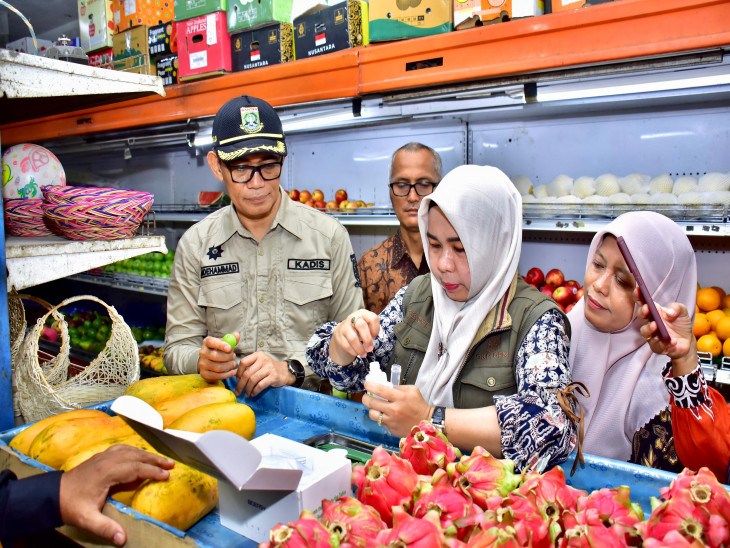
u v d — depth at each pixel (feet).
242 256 6.83
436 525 2.15
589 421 4.63
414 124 10.78
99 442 3.64
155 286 12.78
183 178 15.46
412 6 7.86
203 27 10.06
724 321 7.57
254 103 5.94
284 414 4.93
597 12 6.30
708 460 3.67
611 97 7.30
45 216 5.43
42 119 13.15
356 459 3.99
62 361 5.81
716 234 7.01
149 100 10.98
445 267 3.96
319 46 9.04
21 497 2.99
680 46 5.91
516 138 10.09
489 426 3.46
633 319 4.36
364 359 4.66
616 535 2.18
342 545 2.18
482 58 7.12
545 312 3.95
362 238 11.85
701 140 8.55
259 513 2.94
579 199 8.41
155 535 2.83
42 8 13.52
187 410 4.16
